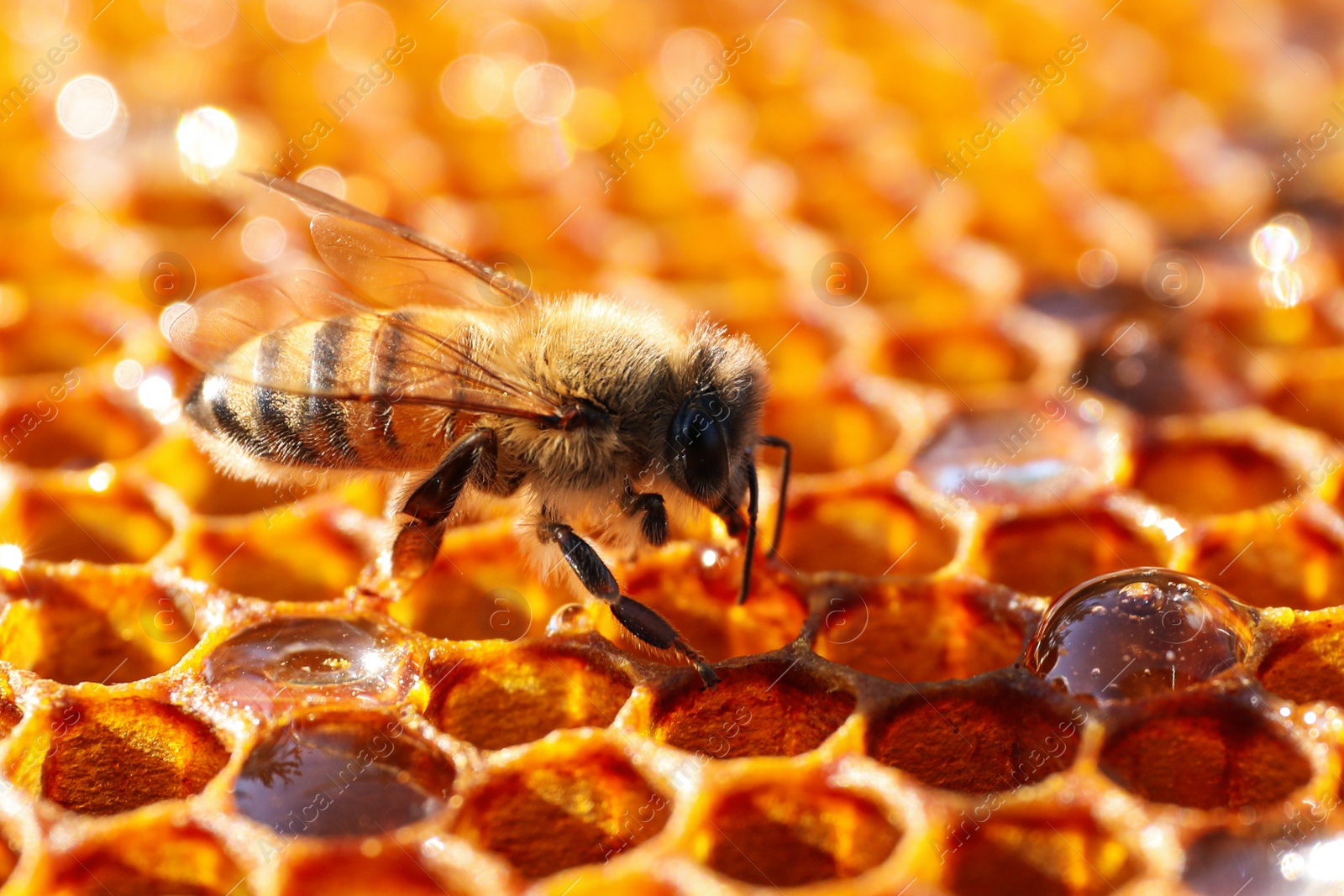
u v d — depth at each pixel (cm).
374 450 10
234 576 11
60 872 10
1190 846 10
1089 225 12
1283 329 12
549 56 13
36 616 10
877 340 12
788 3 14
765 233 12
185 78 13
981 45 13
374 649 10
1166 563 11
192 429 10
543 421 10
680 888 9
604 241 12
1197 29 13
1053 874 10
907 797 10
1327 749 10
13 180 12
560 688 10
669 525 10
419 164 12
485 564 11
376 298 10
